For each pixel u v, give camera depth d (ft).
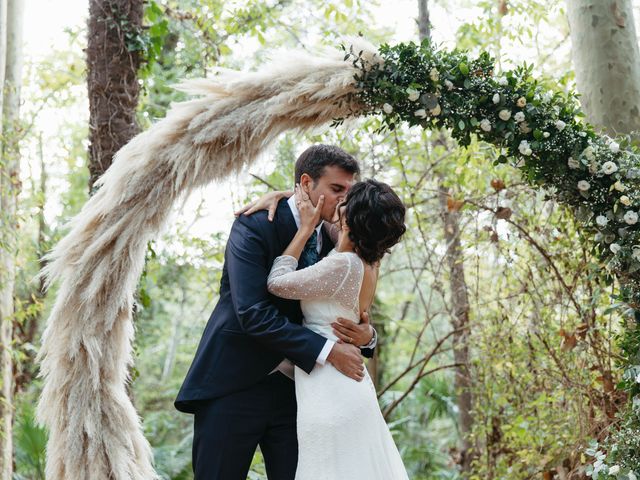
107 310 9.54
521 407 14.78
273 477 8.77
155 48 13.91
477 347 15.90
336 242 9.09
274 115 9.50
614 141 9.92
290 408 8.83
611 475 9.41
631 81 11.45
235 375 8.55
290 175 18.75
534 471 13.98
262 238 8.57
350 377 8.16
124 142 13.26
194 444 8.74
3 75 16.99
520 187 14.01
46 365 9.52
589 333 11.86
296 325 8.20
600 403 11.81
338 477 7.84
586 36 11.64
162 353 42.34
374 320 26.63
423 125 9.80
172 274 26.99
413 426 31.32
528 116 9.55
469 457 20.89
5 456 16.67
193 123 9.43
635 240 9.53
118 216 9.62
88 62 13.47
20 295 23.84
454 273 17.07
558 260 12.82
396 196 8.28
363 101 9.68
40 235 20.63
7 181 17.17
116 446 9.34
